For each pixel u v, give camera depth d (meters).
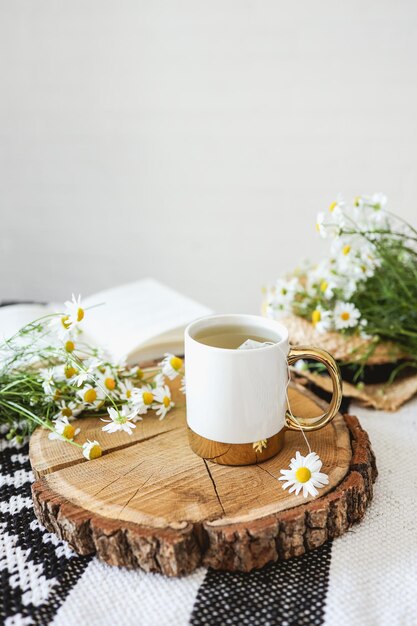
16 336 0.64
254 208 1.36
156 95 1.33
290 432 0.59
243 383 0.51
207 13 1.25
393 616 0.44
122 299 0.88
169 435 0.58
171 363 0.62
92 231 1.46
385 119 1.23
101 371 0.63
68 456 0.55
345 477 0.52
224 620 0.44
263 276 1.40
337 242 0.69
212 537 0.46
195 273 1.44
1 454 0.63
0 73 1.38
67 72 1.35
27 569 0.48
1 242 1.52
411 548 0.50
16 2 1.32
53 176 1.43
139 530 0.46
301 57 1.23
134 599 0.45
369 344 0.72
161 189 1.39
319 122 1.26
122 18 1.29
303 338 0.73
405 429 0.67
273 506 0.48
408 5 1.15
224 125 1.31
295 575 0.47
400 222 1.28
